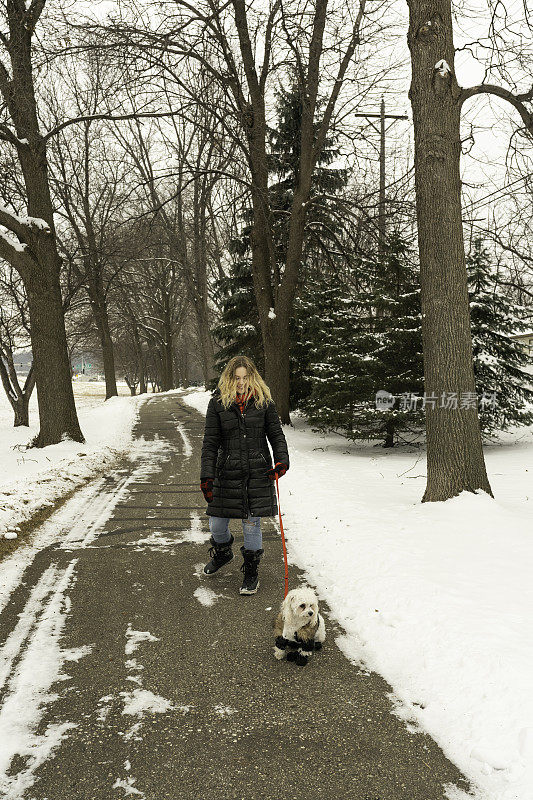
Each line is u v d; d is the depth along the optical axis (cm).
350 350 1230
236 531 686
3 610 439
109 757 264
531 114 739
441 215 686
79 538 643
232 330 2002
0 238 1309
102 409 2681
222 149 1366
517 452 1208
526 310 1230
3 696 315
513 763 249
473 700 297
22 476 936
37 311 1346
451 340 687
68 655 366
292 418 1984
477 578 457
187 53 1154
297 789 242
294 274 1619
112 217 2973
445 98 680
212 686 329
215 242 3133
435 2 675
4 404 3850
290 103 1739
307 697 317
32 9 1236
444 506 667
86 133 2577
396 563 500
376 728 287
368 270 1299
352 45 1340
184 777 250
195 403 3109
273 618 427
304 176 1522
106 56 1143
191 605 452
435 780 247
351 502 749
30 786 244
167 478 1044
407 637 375
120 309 4681
